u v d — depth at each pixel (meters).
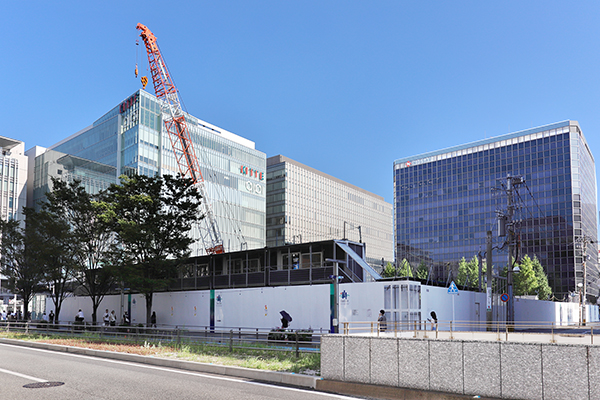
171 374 12.80
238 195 102.12
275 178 124.31
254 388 10.59
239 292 32.84
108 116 91.75
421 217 136.88
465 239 127.00
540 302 54.16
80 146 97.50
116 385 10.87
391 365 9.92
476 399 8.75
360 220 152.00
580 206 111.19
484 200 125.50
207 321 34.75
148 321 35.88
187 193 36.75
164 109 86.38
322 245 33.38
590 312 87.31
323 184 137.00
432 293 28.08
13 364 15.02
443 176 134.62
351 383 10.28
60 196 35.16
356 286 27.17
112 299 43.84
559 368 8.18
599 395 7.79
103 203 33.94
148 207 34.97
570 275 109.44
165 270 35.84
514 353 8.62
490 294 32.06
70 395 9.59
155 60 74.00
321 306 28.47
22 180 102.12
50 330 27.25
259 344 20.38
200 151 93.75
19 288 39.97
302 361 14.22
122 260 34.41
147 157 82.12
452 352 9.24
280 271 34.19
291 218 122.06
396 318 25.47
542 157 117.94
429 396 9.30
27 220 36.91
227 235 96.69
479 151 128.88
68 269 36.38
